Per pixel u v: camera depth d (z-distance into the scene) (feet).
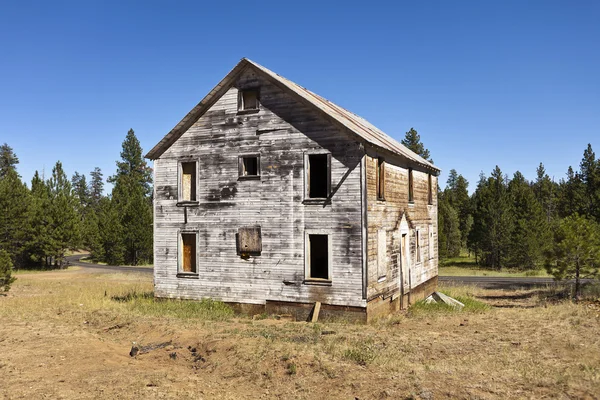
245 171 64.75
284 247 60.29
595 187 180.86
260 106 62.75
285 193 60.54
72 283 110.93
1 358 40.75
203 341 43.78
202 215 65.87
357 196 56.34
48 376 35.96
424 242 82.48
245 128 63.57
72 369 37.60
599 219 156.76
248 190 62.95
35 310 66.13
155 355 41.65
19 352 42.57
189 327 51.08
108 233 188.65
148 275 133.18
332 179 57.77
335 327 52.06
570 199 198.29
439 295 77.05
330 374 33.94
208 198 65.57
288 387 32.71
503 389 29.53
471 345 42.88
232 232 63.77
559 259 75.92
